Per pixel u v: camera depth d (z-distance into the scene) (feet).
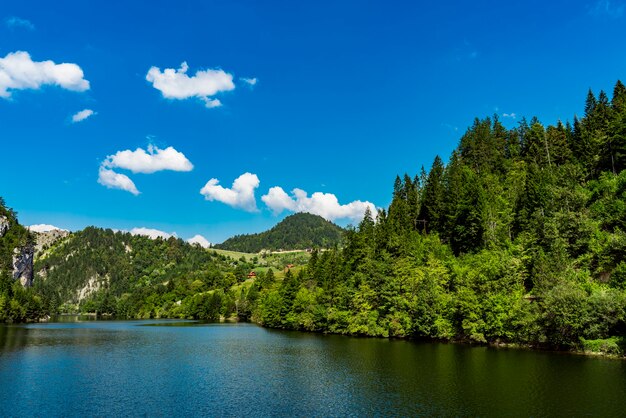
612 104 432.66
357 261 456.86
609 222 293.84
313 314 437.58
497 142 534.78
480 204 370.94
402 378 178.09
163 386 176.04
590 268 269.85
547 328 233.55
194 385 177.37
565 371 176.14
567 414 122.42
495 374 177.17
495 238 346.74
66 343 342.23
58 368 220.02
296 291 509.76
